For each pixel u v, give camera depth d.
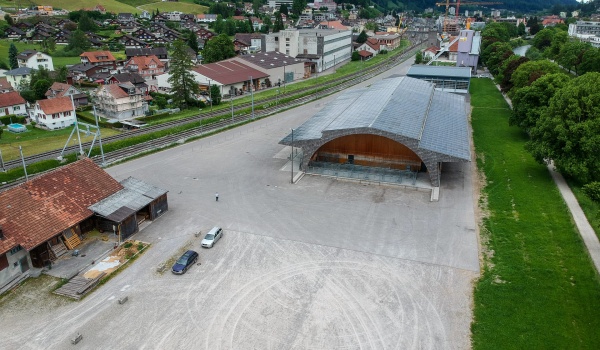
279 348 33.53
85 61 167.50
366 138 67.12
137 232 50.84
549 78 78.44
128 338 34.66
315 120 78.00
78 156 75.62
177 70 111.62
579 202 55.34
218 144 83.38
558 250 44.91
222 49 163.88
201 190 62.38
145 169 70.50
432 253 45.78
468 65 159.12
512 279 40.59
